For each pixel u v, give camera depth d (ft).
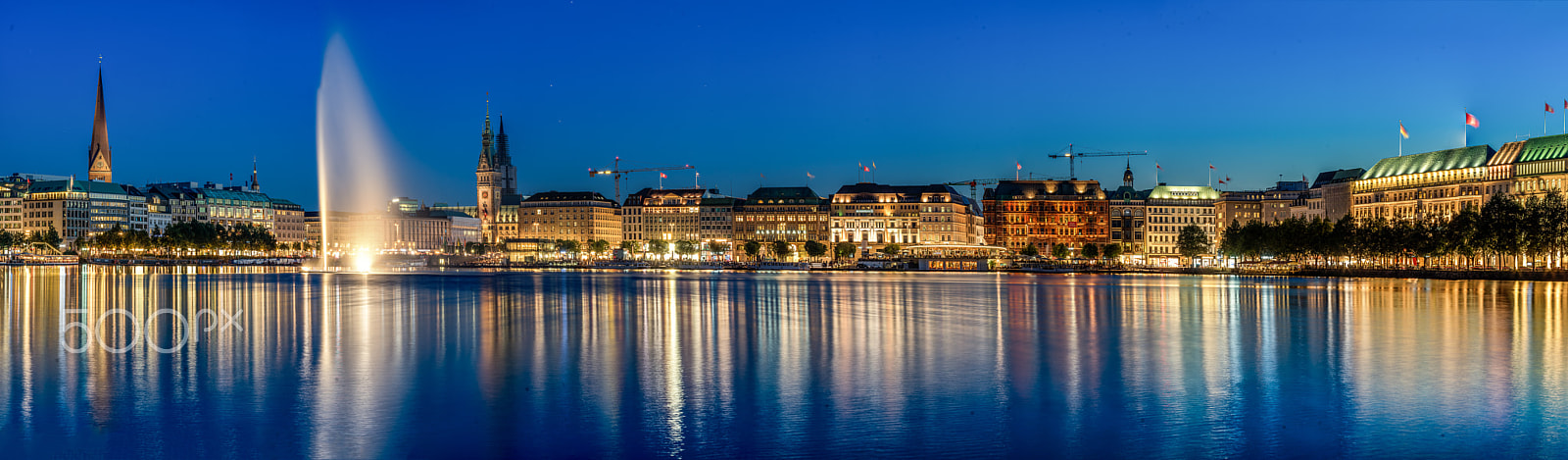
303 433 156.04
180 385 192.44
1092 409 171.01
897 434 153.99
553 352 240.53
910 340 267.39
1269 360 227.61
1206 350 245.65
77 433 156.56
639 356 233.55
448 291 526.98
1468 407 172.04
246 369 212.23
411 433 155.84
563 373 207.31
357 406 173.78
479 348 248.11
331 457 143.54
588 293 505.25
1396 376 204.03
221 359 227.61
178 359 227.81
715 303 420.36
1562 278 565.94
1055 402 176.65
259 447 148.46
